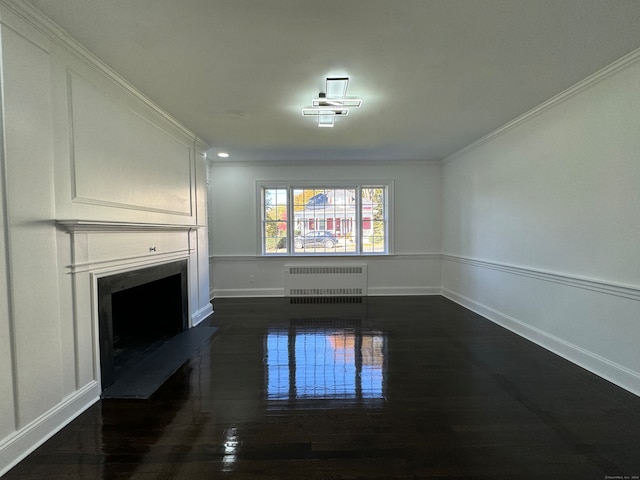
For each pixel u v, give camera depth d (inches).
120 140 102.0
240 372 108.5
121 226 97.3
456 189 205.0
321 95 111.0
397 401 90.0
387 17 71.7
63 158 79.0
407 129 153.2
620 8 68.4
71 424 79.3
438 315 177.5
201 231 172.2
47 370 73.8
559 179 118.2
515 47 84.0
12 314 65.5
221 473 63.7
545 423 79.1
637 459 66.7
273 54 86.8
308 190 230.7
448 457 67.9
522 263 140.4
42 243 72.6
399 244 229.8
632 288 90.5
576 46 83.6
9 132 65.0
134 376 104.8
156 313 148.2
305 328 155.7
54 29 74.0
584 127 106.3
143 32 76.9
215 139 167.8
